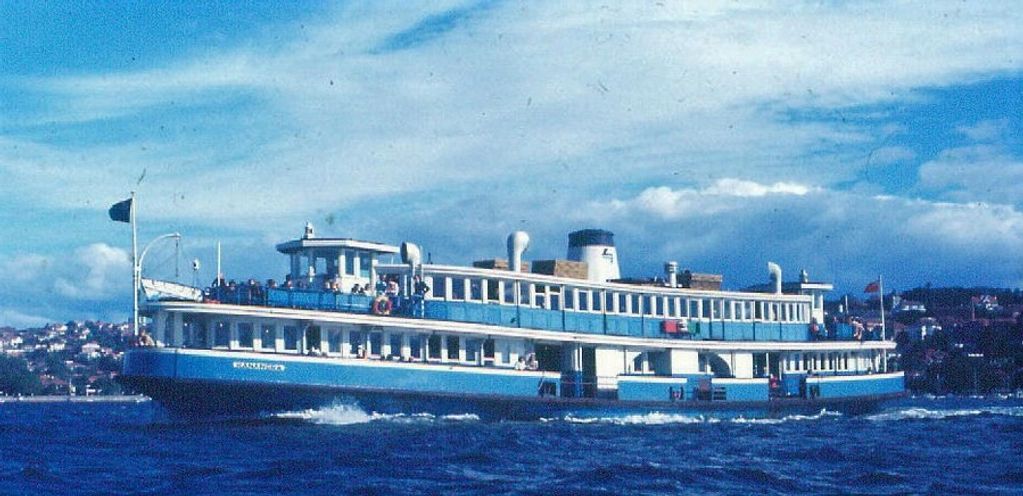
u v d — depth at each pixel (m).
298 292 60.59
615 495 39.31
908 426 72.88
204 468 44.50
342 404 61.00
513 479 42.69
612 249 80.25
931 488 41.72
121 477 42.56
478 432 58.78
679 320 76.56
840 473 46.19
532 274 69.00
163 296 58.72
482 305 66.81
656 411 73.50
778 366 82.38
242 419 58.94
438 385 64.12
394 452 49.59
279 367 58.97
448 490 39.75
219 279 60.41
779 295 82.88
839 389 84.31
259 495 38.25
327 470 44.16
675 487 41.28
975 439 62.53
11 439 60.78
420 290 64.75
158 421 62.75
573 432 62.00
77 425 82.25
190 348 57.25
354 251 65.00
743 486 41.94
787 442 59.34
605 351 72.75
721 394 77.00
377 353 63.34
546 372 69.25
